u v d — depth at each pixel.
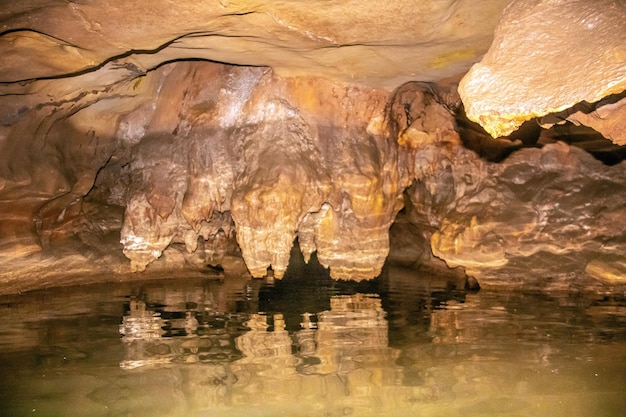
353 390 3.40
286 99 6.28
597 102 3.69
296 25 4.51
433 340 4.45
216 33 4.71
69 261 6.88
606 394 3.37
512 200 6.90
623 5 3.06
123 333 4.64
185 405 3.17
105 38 4.49
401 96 6.74
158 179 6.87
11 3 3.86
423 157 7.31
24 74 5.03
